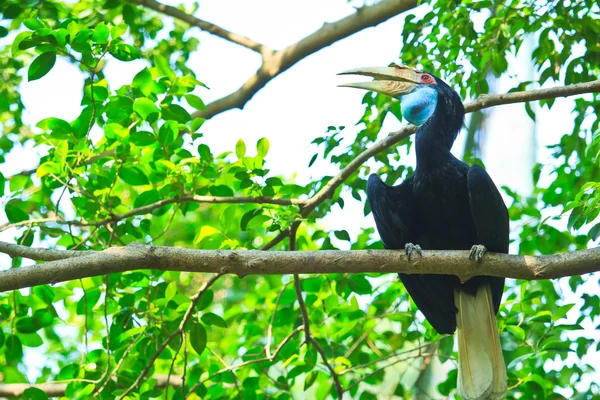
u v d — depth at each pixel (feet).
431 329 41.39
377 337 46.93
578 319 41.68
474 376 31.04
